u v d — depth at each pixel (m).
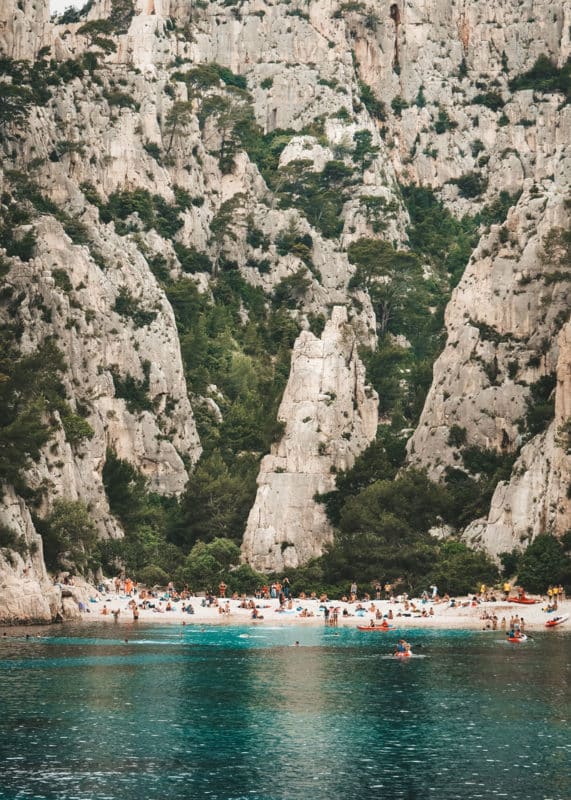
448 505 161.62
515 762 63.94
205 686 83.62
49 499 146.75
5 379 137.62
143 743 67.19
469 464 171.62
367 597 148.88
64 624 123.31
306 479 172.00
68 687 82.69
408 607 135.38
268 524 170.75
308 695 80.50
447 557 149.38
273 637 112.81
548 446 152.12
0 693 80.44
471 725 71.75
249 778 61.09
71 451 165.00
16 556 122.06
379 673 89.25
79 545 144.88
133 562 164.00
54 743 67.00
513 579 143.12
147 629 118.94
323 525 170.00
